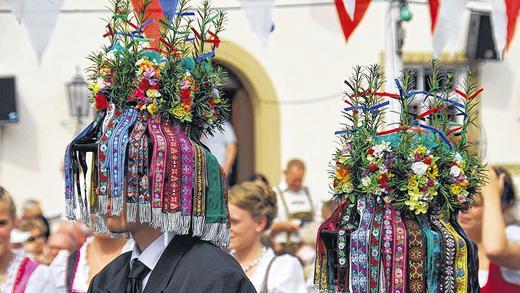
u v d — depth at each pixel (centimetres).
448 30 816
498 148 1731
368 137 591
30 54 1517
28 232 988
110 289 559
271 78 1647
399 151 582
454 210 594
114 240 789
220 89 573
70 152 549
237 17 1616
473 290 579
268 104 1647
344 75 1648
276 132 1653
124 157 532
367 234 571
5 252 754
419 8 1606
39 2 709
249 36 1634
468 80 619
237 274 530
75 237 983
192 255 538
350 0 777
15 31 1508
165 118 549
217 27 577
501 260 756
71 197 551
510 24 812
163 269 537
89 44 1491
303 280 802
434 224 582
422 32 1609
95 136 554
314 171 1666
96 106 550
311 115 1659
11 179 1551
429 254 568
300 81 1655
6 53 1514
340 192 589
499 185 813
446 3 812
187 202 533
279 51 1648
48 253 980
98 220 555
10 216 757
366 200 583
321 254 589
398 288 564
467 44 1562
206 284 525
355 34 1639
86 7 1069
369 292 568
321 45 1650
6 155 1548
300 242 1145
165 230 530
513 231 802
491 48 1562
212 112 563
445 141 592
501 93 1720
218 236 548
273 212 805
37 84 1525
